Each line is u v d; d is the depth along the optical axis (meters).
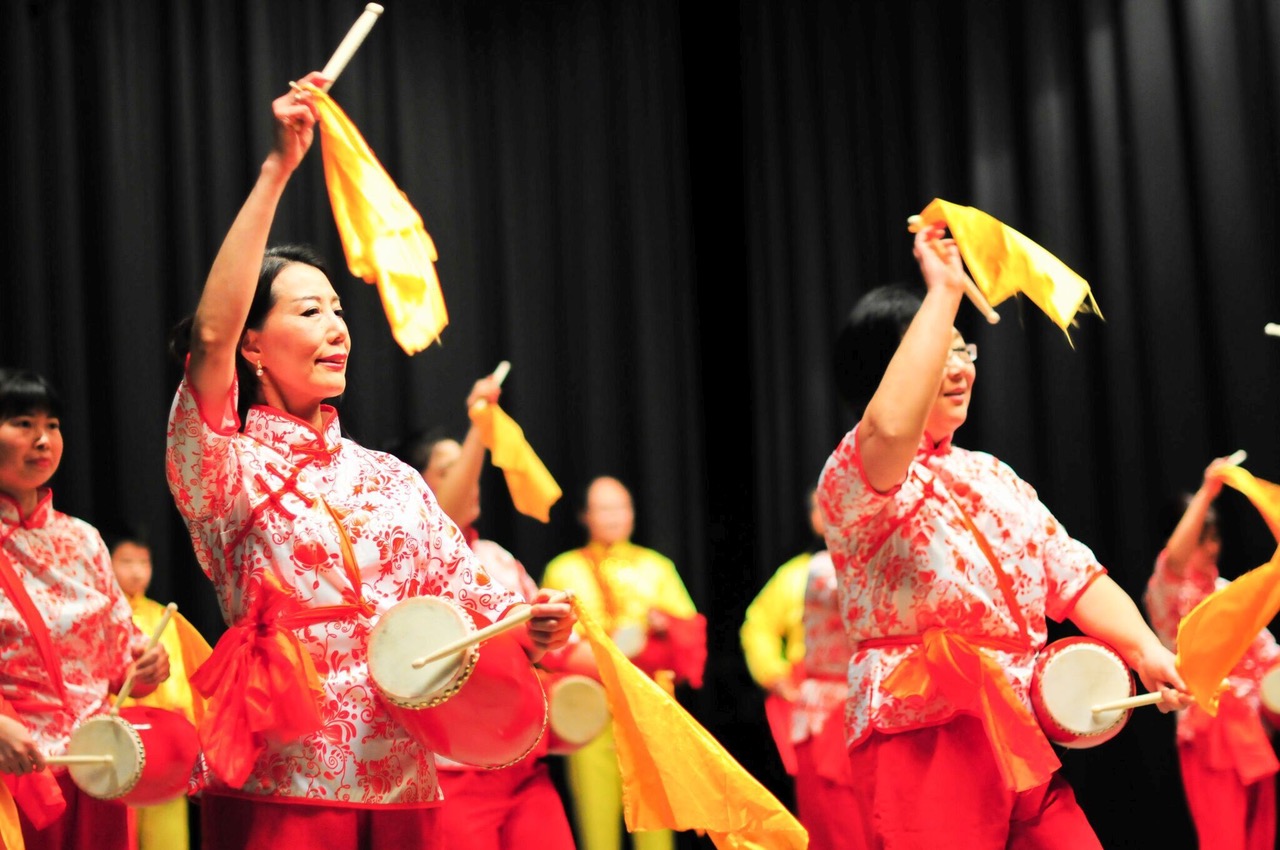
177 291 7.17
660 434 8.09
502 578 4.63
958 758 2.83
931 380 2.71
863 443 2.76
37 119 6.95
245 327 2.67
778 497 7.98
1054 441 6.92
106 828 3.84
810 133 8.09
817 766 4.83
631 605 6.58
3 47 6.86
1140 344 6.77
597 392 8.12
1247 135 6.43
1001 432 7.04
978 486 2.99
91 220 7.12
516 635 2.62
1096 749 6.72
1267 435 6.29
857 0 8.04
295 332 2.64
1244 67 6.47
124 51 7.17
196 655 3.60
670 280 8.21
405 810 2.51
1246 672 5.50
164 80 7.30
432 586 2.66
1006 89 7.36
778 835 2.57
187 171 7.22
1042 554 3.02
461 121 8.08
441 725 2.48
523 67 8.24
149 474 6.96
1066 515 6.87
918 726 2.84
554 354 8.19
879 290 3.31
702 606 8.09
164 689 5.96
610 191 8.28
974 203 7.35
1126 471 6.71
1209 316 6.54
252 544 2.51
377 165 2.79
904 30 7.91
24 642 3.67
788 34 8.13
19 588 3.68
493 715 2.49
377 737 2.48
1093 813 6.71
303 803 2.41
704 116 8.41
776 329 8.05
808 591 5.02
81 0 7.16
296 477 2.56
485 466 7.88
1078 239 7.06
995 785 2.82
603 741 5.82
